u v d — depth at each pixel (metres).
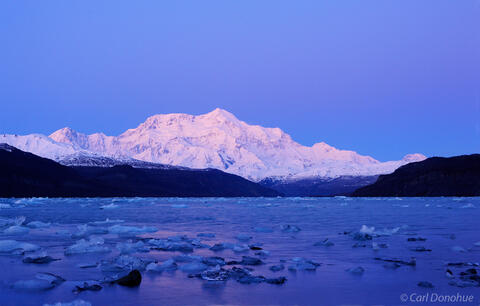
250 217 31.84
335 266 10.21
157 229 20.27
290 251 12.83
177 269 9.84
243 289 7.95
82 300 6.96
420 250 12.84
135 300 7.15
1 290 7.80
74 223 24.64
